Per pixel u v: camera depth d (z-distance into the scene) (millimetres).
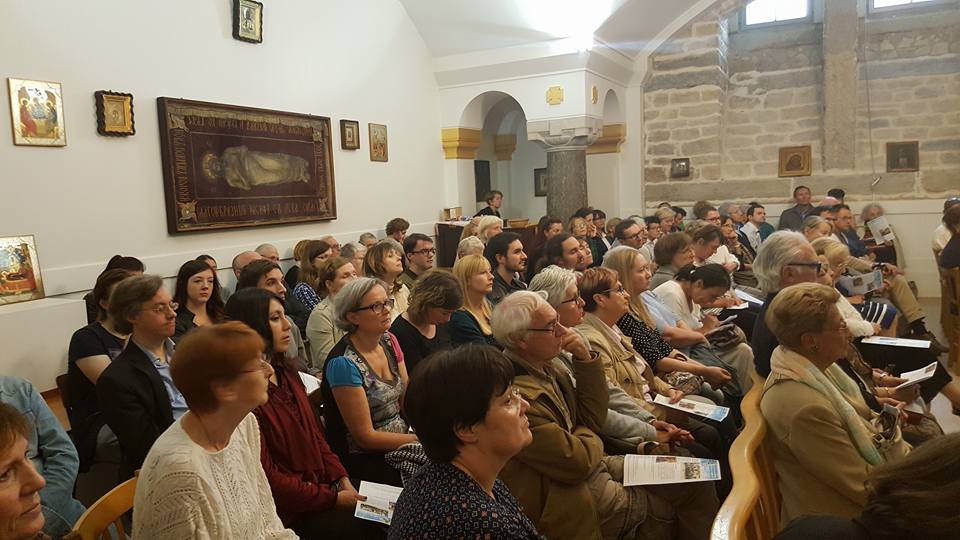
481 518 1161
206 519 1384
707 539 2102
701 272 3621
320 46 6105
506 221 8570
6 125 3658
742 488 1456
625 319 3115
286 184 5688
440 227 7715
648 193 8977
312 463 2119
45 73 3867
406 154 7406
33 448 2072
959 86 7609
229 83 5160
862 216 7590
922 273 7891
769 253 3043
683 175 8742
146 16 4488
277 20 5613
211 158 4949
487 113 8984
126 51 4355
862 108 8031
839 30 7875
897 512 933
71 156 4016
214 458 1472
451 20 7383
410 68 7473
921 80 7754
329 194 6184
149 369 2324
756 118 8602
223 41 5102
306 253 4832
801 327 1875
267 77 5527
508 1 7020
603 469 2105
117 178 4309
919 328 4812
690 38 8453
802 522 1095
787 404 1840
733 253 6270
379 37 6922
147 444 2225
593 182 9141
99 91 4152
